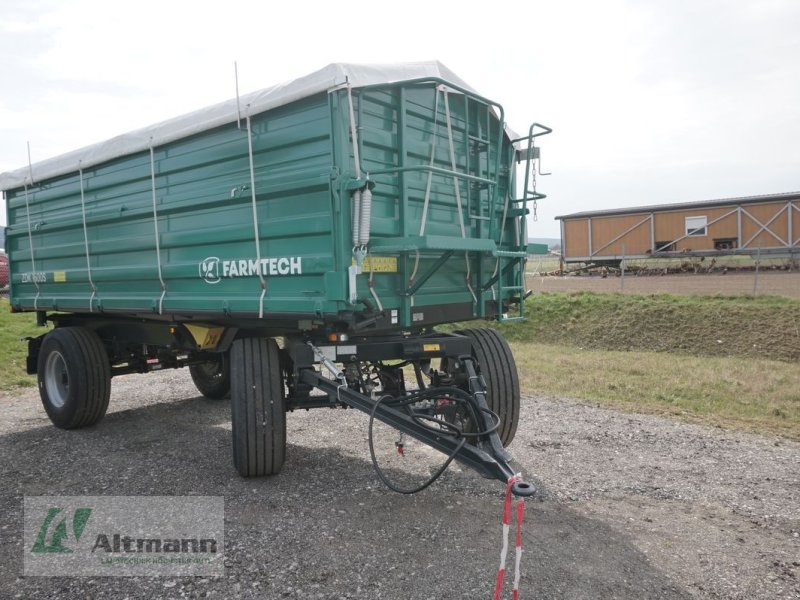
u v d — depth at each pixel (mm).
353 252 3682
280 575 3145
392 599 2916
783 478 4543
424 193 4438
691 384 8469
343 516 3879
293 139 4039
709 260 26953
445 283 4633
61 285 6566
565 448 5293
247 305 4355
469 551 3395
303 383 4461
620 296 15961
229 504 4098
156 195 5160
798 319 12773
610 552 3393
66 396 6215
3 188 7176
